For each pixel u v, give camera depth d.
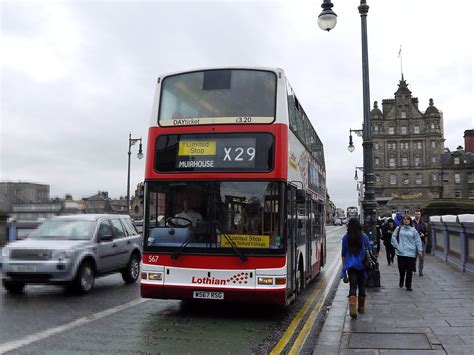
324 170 17.88
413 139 122.19
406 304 9.73
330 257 25.67
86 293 11.98
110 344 7.14
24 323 8.59
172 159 9.00
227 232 8.59
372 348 6.50
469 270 14.88
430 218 23.38
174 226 8.84
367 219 12.39
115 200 93.12
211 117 8.97
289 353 6.65
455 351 6.30
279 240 8.47
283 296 8.40
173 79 9.36
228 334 7.86
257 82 9.01
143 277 8.89
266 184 8.61
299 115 11.03
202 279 8.58
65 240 12.12
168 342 7.28
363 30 12.86
